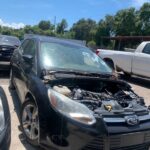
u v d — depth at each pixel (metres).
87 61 5.63
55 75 4.62
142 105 4.57
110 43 36.66
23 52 6.45
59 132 3.86
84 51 5.91
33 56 5.39
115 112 3.99
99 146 3.77
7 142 3.32
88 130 3.73
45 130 4.00
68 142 3.81
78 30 67.31
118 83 5.06
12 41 12.56
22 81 5.54
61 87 4.41
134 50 12.82
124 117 3.96
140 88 10.87
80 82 4.82
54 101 4.01
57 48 5.61
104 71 5.51
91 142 3.75
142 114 4.21
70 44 5.99
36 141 4.33
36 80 4.61
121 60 12.17
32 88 4.52
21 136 4.84
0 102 3.66
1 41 11.95
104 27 48.09
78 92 4.35
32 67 5.11
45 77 4.56
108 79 4.93
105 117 3.88
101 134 3.73
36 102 4.26
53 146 3.94
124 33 44.25
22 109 4.80
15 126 5.24
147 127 4.09
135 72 11.60
